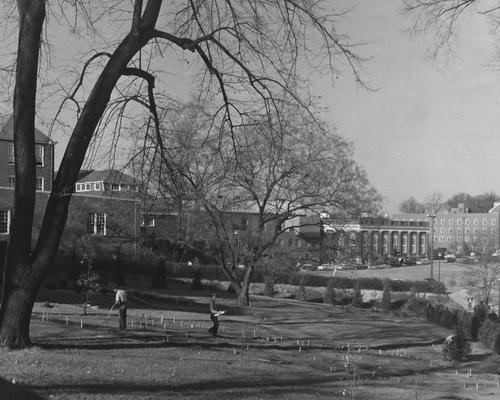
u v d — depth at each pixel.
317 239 35.19
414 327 28.73
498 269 53.12
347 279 56.22
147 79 13.59
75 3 12.99
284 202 32.97
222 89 14.51
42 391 8.35
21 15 11.62
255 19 13.36
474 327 24.73
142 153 15.05
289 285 54.88
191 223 31.33
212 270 53.75
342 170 32.78
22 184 11.52
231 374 11.36
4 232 48.25
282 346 17.48
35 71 11.70
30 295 11.63
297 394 10.06
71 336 14.81
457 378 14.41
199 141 26.83
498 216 140.75
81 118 11.92
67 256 40.81
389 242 118.94
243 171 24.09
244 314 30.72
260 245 33.75
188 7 14.09
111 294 31.41
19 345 11.57
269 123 14.95
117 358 11.84
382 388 11.80
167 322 21.36
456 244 140.38
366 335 24.59
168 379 10.20
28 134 11.60
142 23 12.20
